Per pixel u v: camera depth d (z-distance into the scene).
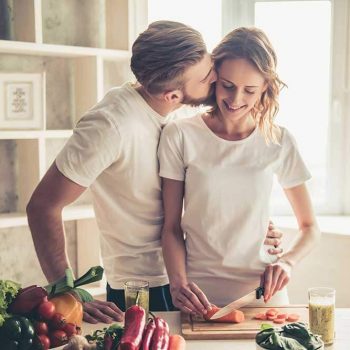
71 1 3.33
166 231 2.07
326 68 3.57
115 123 1.89
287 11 3.55
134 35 3.46
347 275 3.25
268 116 2.04
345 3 3.50
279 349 1.46
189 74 1.90
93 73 3.23
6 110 2.99
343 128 3.58
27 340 1.54
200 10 3.55
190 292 1.90
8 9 3.10
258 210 2.03
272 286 1.98
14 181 3.22
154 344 1.50
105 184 2.03
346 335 1.75
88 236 3.39
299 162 2.11
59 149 3.41
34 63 3.24
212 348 1.68
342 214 3.64
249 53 1.91
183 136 2.02
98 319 1.83
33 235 1.96
